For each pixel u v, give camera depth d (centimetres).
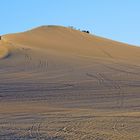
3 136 2427
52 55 8912
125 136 2420
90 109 3716
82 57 8912
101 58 9081
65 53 9588
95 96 4622
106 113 3375
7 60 8050
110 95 4697
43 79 6088
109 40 12238
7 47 9688
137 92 4934
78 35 12556
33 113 3412
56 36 12381
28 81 5872
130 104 4056
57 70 7062
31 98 4441
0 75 6500
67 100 4338
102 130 2600
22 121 2986
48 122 2916
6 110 3619
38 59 8269
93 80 5972
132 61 8875
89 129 2633
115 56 9994
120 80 5972
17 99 4369
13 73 6719
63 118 3097
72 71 6944
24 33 12369
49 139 2341
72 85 5503
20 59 8206
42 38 12019
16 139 2342
